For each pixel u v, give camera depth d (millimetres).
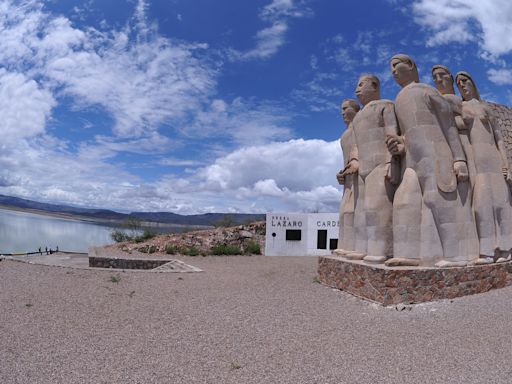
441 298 8023
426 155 8273
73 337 5980
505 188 9195
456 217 8430
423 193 8336
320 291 9531
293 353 5406
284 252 20297
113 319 6973
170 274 12109
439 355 5215
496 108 12977
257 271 13375
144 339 5949
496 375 4559
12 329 6250
